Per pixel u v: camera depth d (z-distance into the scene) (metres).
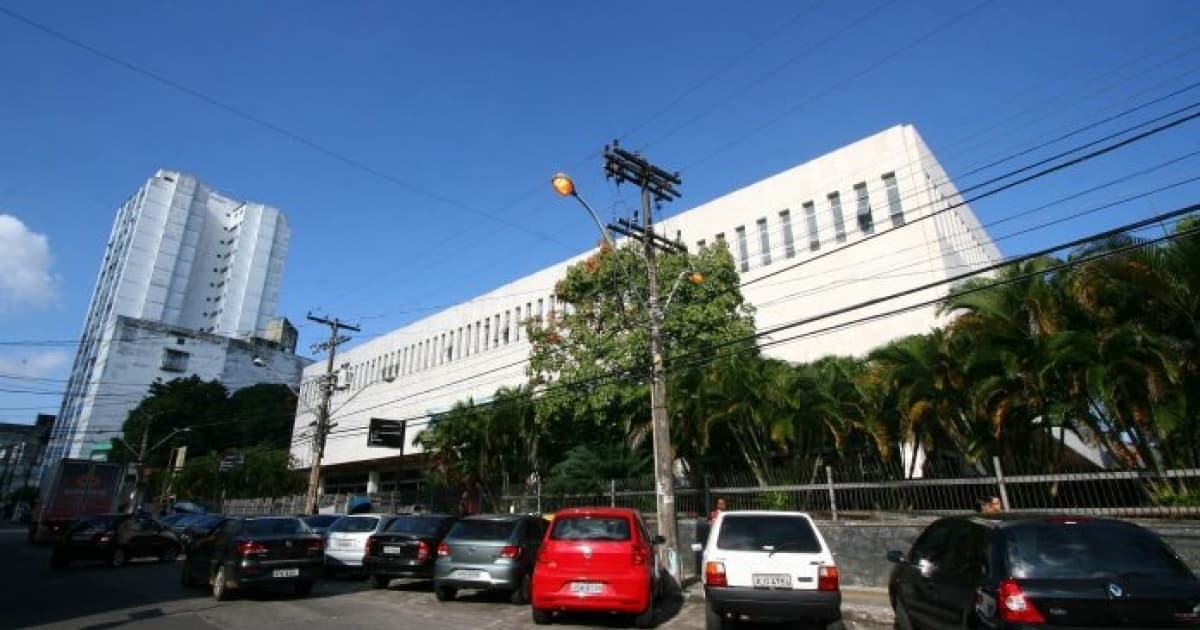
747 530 9.54
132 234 109.31
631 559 10.15
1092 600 5.82
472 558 12.20
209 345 99.38
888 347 16.97
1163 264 12.22
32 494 94.88
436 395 48.25
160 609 11.66
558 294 27.06
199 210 116.31
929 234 25.12
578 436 25.70
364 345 58.09
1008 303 14.34
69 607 11.92
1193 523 10.23
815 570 8.91
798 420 18.50
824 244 28.19
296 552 13.32
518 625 10.34
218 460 62.34
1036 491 12.23
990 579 6.47
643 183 17.97
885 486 13.98
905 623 8.71
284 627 9.93
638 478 20.89
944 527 8.28
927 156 27.59
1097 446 13.56
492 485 28.47
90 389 93.88
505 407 27.81
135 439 78.12
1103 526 6.73
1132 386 12.04
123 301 104.88
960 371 15.19
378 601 12.76
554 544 10.39
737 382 18.83
